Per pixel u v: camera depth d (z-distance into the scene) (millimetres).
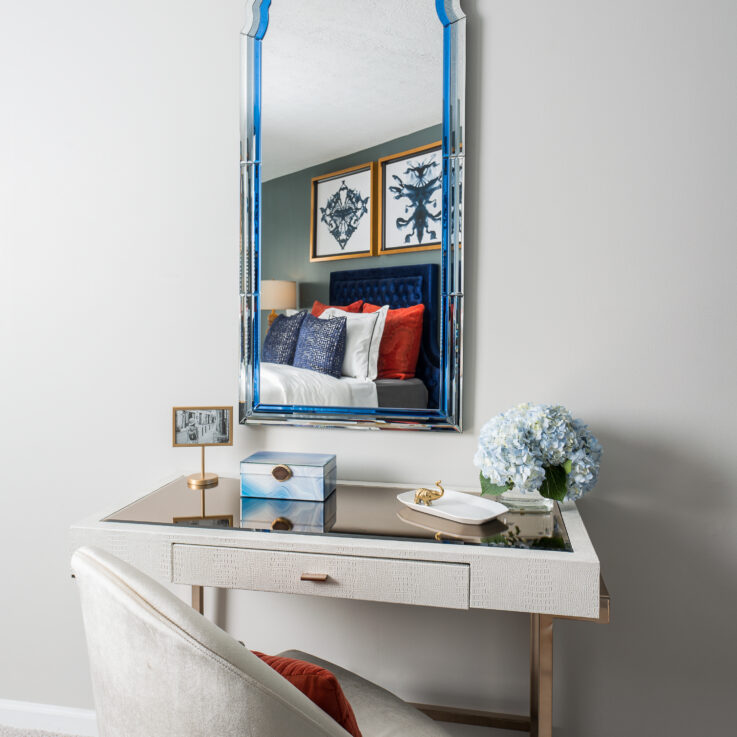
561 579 1265
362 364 1828
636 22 1665
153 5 1933
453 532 1413
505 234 1752
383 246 1800
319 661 1485
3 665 2098
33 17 2004
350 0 1792
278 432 1915
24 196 2029
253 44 1850
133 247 1974
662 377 1696
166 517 1519
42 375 2045
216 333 1938
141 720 919
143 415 1991
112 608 917
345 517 1510
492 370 1777
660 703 1752
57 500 2053
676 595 1727
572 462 1490
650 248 1685
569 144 1710
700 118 1647
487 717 1795
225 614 2002
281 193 1857
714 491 1689
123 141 1965
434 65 1743
